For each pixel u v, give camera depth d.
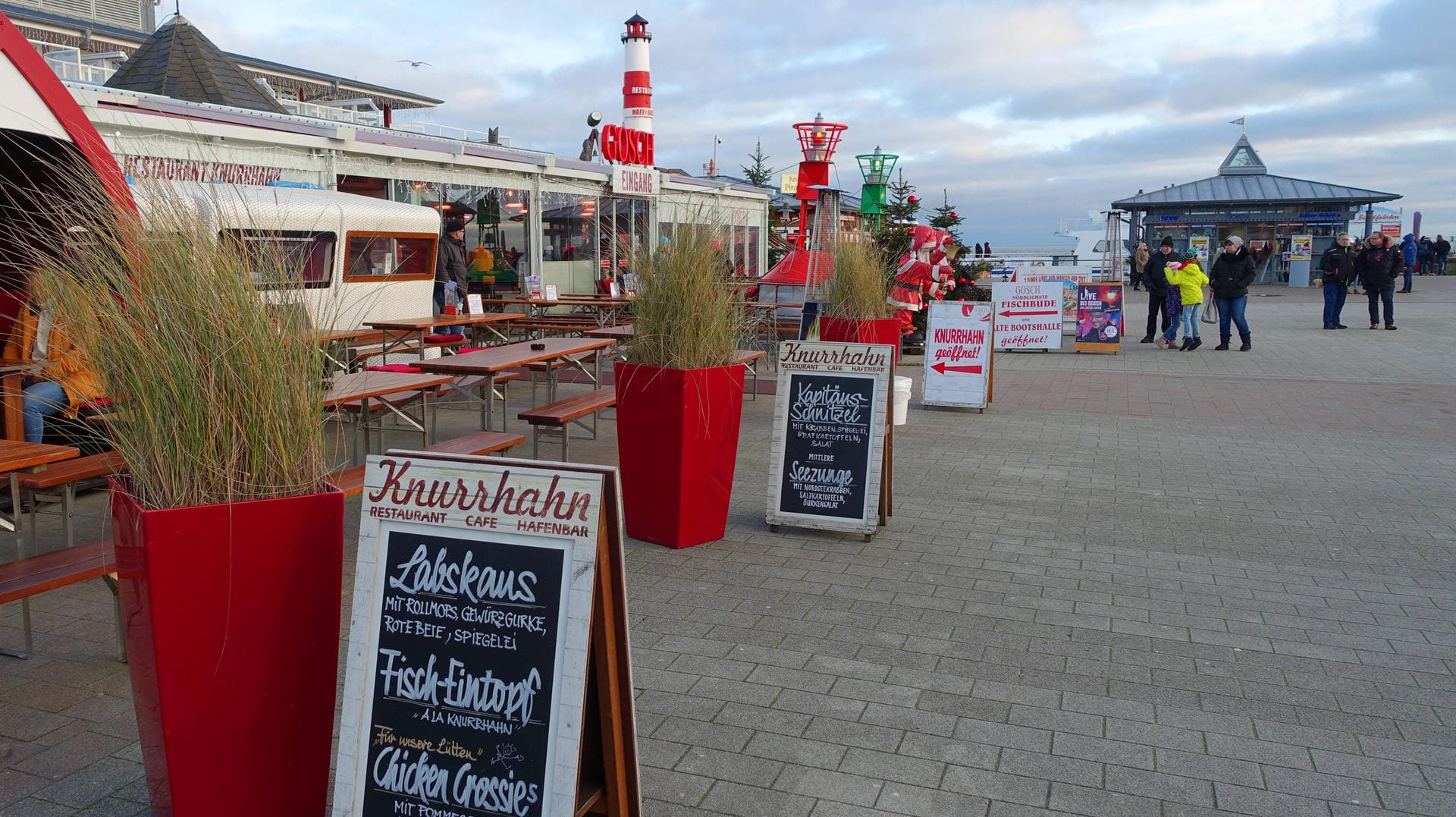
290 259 3.63
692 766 3.48
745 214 24.05
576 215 18.12
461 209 14.98
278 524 2.81
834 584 5.38
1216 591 5.30
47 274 3.40
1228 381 13.56
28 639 4.37
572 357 11.15
